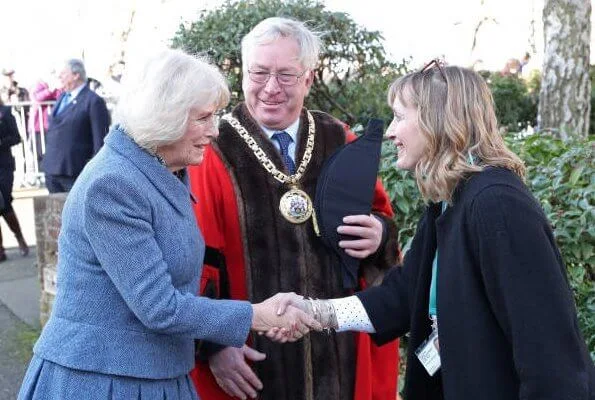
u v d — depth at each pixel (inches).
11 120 276.7
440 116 71.0
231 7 209.6
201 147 78.9
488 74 362.9
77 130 256.1
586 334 127.6
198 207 96.0
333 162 98.6
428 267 77.6
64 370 73.9
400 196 140.8
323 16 212.7
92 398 73.1
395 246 102.0
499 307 66.4
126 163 74.3
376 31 223.1
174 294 73.9
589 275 134.9
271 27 97.0
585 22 231.3
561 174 133.9
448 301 69.5
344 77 222.5
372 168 98.6
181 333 74.4
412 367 79.0
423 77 72.9
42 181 413.7
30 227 332.5
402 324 87.7
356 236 96.2
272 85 96.0
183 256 76.4
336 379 99.1
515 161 71.2
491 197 67.1
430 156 71.9
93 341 73.3
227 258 97.0
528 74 468.4
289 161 100.0
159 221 75.0
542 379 63.2
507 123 337.4
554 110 236.1
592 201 132.6
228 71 206.7
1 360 176.9
